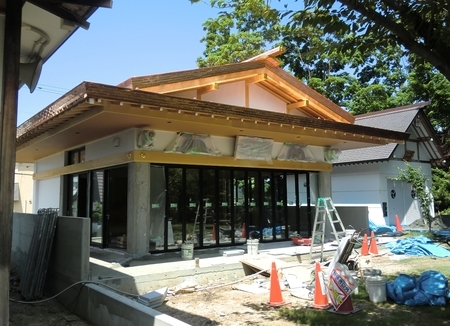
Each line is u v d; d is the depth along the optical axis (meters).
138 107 7.43
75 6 4.00
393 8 4.27
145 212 9.07
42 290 6.79
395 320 5.27
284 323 5.25
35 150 12.92
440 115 23.44
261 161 11.22
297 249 10.33
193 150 9.85
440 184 20.98
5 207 3.31
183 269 7.62
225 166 10.86
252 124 9.34
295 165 12.16
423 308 5.79
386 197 17.34
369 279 6.32
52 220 7.04
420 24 4.18
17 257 8.58
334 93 25.94
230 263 8.33
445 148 21.98
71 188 12.78
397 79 27.14
